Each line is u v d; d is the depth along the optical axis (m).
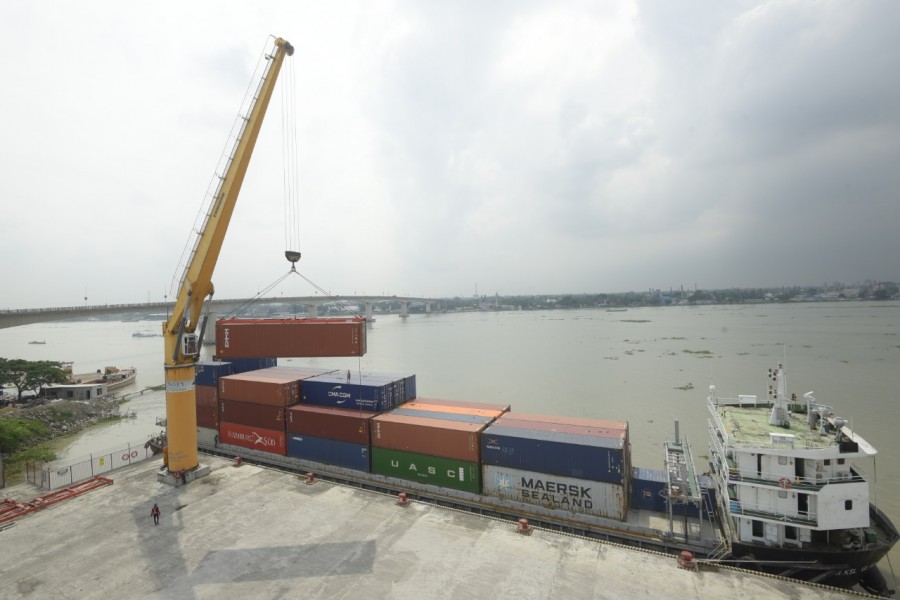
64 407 62.03
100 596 19.41
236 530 24.95
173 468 32.00
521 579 20.09
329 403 36.22
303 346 31.83
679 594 18.91
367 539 23.72
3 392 73.31
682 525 24.84
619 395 64.94
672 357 97.25
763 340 121.44
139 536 24.52
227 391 39.38
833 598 18.56
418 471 30.45
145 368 111.12
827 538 21.95
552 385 72.88
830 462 21.91
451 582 19.91
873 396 60.09
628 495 27.09
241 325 32.19
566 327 192.38
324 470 33.66
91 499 29.38
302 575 20.64
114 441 53.44
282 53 31.02
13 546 23.69
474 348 125.12
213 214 30.98
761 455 22.45
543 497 26.75
